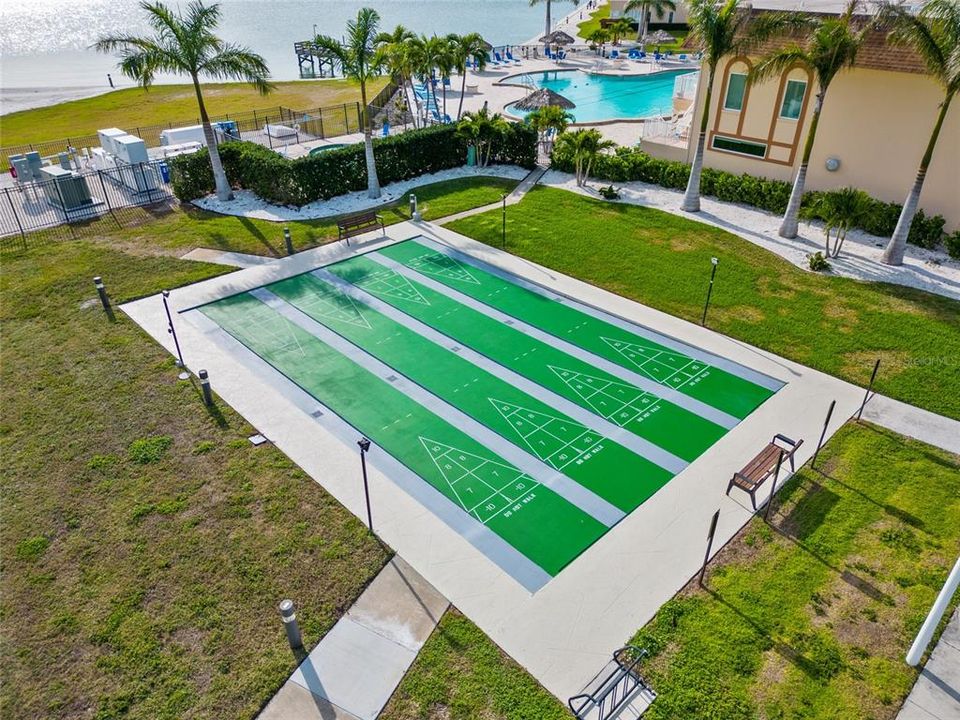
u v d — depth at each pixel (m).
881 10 19.47
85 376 16.80
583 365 17.64
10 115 45.59
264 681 9.98
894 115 23.62
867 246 23.75
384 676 10.06
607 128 39.19
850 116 24.66
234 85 55.22
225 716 9.55
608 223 25.73
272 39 92.50
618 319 19.72
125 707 9.66
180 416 15.49
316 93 52.25
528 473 14.04
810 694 9.76
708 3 23.19
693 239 24.34
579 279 21.91
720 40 23.23
